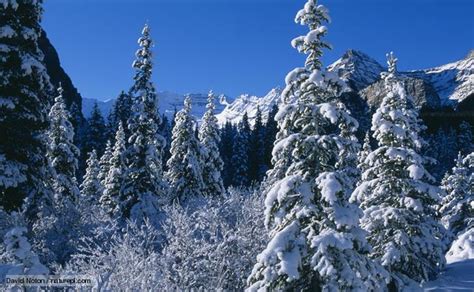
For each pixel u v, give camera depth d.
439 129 87.44
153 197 27.25
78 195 28.89
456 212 35.72
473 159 36.44
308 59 13.20
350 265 12.01
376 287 12.62
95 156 50.03
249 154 76.12
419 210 18.59
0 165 17.67
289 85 13.29
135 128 28.48
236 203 20.19
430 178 19.58
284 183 12.57
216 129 41.31
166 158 71.62
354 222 12.06
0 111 17.81
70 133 30.33
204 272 15.86
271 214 12.98
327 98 13.22
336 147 12.93
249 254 16.67
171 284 14.15
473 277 19.27
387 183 19.69
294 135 12.91
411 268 18.59
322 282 12.01
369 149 31.47
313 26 13.40
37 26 19.89
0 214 18.19
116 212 27.53
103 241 19.50
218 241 17.05
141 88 28.41
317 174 12.82
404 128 20.19
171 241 16.52
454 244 25.89
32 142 19.09
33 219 20.66
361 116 86.50
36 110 19.14
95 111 71.62
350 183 12.74
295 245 12.04
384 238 18.84
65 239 20.73
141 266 13.58
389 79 21.09
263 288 11.97
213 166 39.31
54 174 21.89
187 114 37.09
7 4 17.95
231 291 16.14
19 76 18.19
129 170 27.92
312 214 12.59
